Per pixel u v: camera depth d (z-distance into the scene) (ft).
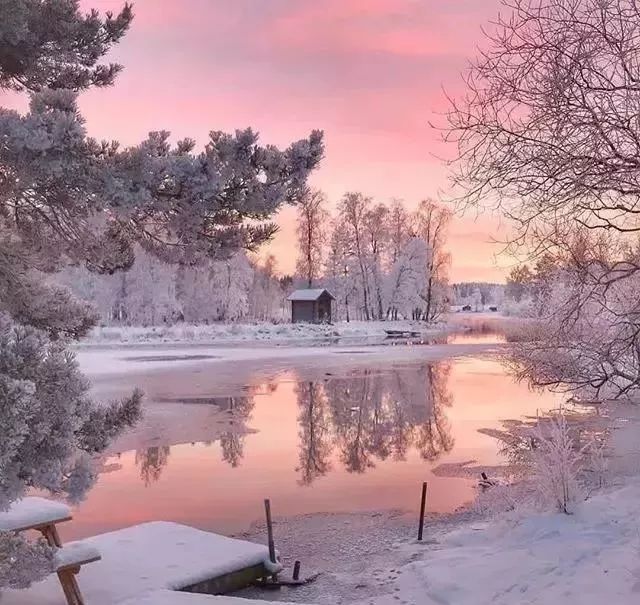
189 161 17.31
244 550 33.81
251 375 124.16
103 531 42.55
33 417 14.92
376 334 268.21
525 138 22.66
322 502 48.14
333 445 66.95
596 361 33.96
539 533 34.22
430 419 80.48
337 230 306.96
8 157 15.66
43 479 15.48
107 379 117.39
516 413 83.15
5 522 24.13
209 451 64.49
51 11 20.22
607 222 23.70
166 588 29.14
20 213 21.15
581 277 27.81
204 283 276.21
